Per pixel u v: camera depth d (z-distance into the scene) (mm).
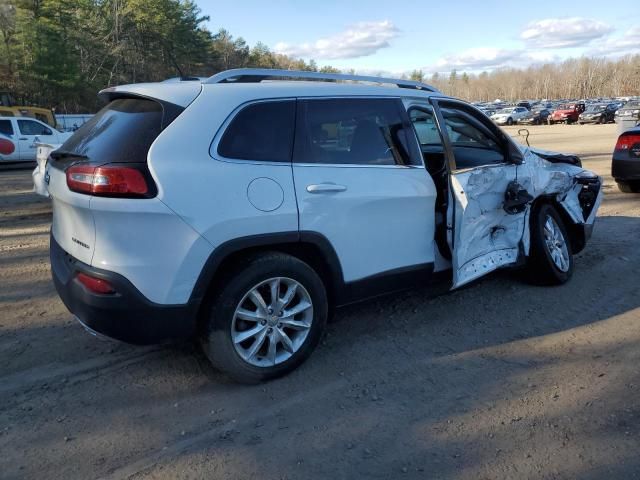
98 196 2883
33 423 2986
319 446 2783
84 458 2693
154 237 2914
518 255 4566
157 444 2805
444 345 3893
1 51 42969
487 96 158625
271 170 3258
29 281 5375
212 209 3029
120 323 2955
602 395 3217
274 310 3311
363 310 4535
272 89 3422
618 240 6566
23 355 3775
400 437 2854
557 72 157000
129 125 3150
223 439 2842
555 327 4176
